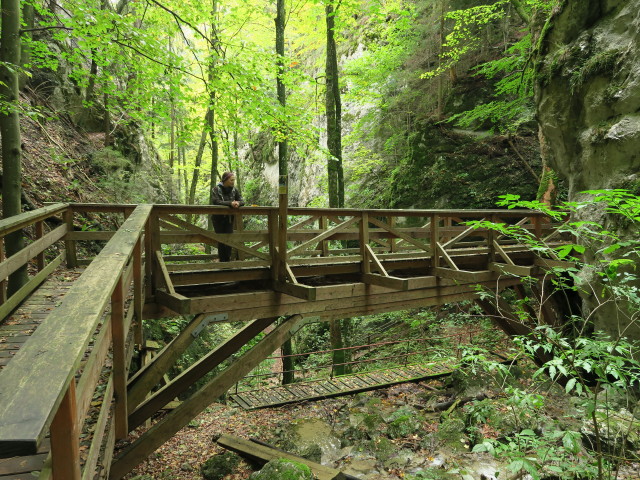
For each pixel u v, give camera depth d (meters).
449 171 13.10
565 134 6.85
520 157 12.38
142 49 5.97
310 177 20.70
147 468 5.21
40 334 0.95
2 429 0.62
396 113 15.91
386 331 11.83
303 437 5.86
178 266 4.36
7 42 4.61
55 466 1.03
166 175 15.64
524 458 2.26
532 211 6.76
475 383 7.16
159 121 7.11
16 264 3.31
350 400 7.36
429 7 15.37
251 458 5.30
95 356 1.76
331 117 9.62
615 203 2.22
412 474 5.02
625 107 5.77
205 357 4.94
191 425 6.38
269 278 4.92
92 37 5.67
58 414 1.01
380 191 15.34
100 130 11.95
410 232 6.30
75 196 8.90
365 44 17.72
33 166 8.55
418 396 7.44
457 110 14.30
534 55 7.59
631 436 4.31
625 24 5.98
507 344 8.95
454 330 10.51
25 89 9.88
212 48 6.69
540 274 6.64
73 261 5.17
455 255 6.30
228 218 5.24
